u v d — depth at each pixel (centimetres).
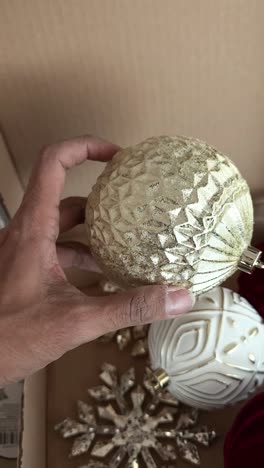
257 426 22
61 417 29
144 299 17
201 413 27
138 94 22
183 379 23
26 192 20
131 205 17
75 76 21
